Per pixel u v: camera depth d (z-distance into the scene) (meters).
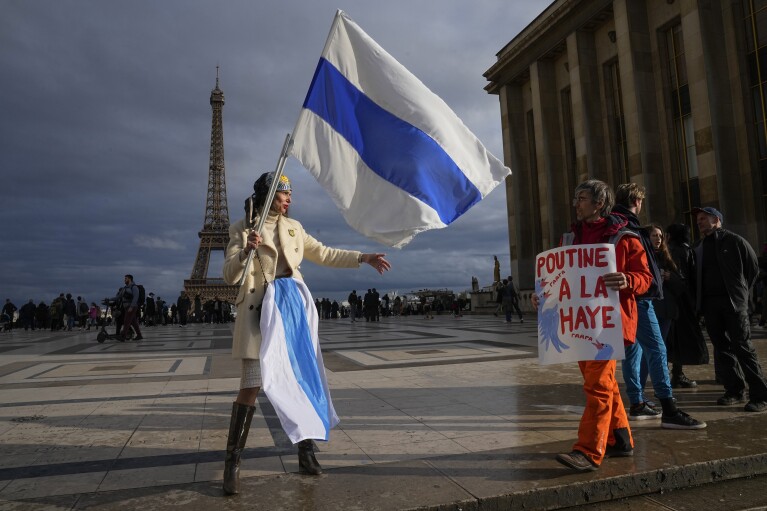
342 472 3.24
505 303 21.33
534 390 5.77
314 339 3.36
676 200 24.50
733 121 21.69
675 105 24.98
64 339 19.50
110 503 2.81
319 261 3.71
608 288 3.33
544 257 3.56
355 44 3.94
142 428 4.53
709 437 3.81
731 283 4.81
